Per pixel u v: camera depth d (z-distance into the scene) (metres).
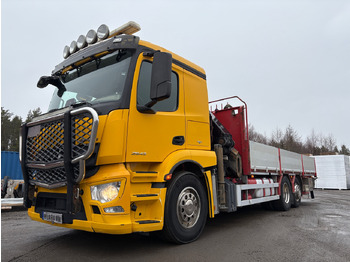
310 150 40.50
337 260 3.37
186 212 4.05
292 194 8.70
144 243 4.03
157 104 3.92
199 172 4.54
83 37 4.35
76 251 3.66
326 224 5.76
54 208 3.63
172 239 3.83
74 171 3.25
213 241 4.20
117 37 3.78
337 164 23.44
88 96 3.89
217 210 4.85
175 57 4.41
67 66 4.38
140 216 3.54
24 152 3.89
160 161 3.75
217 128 5.81
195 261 3.27
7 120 41.31
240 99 6.48
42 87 4.72
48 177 3.58
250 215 7.04
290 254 3.59
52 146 3.44
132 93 3.53
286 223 5.85
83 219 3.31
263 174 6.93
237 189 5.47
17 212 8.46
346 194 17.45
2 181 11.41
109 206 3.12
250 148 6.32
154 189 3.66
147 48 3.90
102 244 3.99
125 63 3.71
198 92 4.75
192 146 4.36
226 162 5.87
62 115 3.30
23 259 3.33
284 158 8.38
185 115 4.31
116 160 3.26
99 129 3.24
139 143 3.51
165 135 3.88
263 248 3.85
